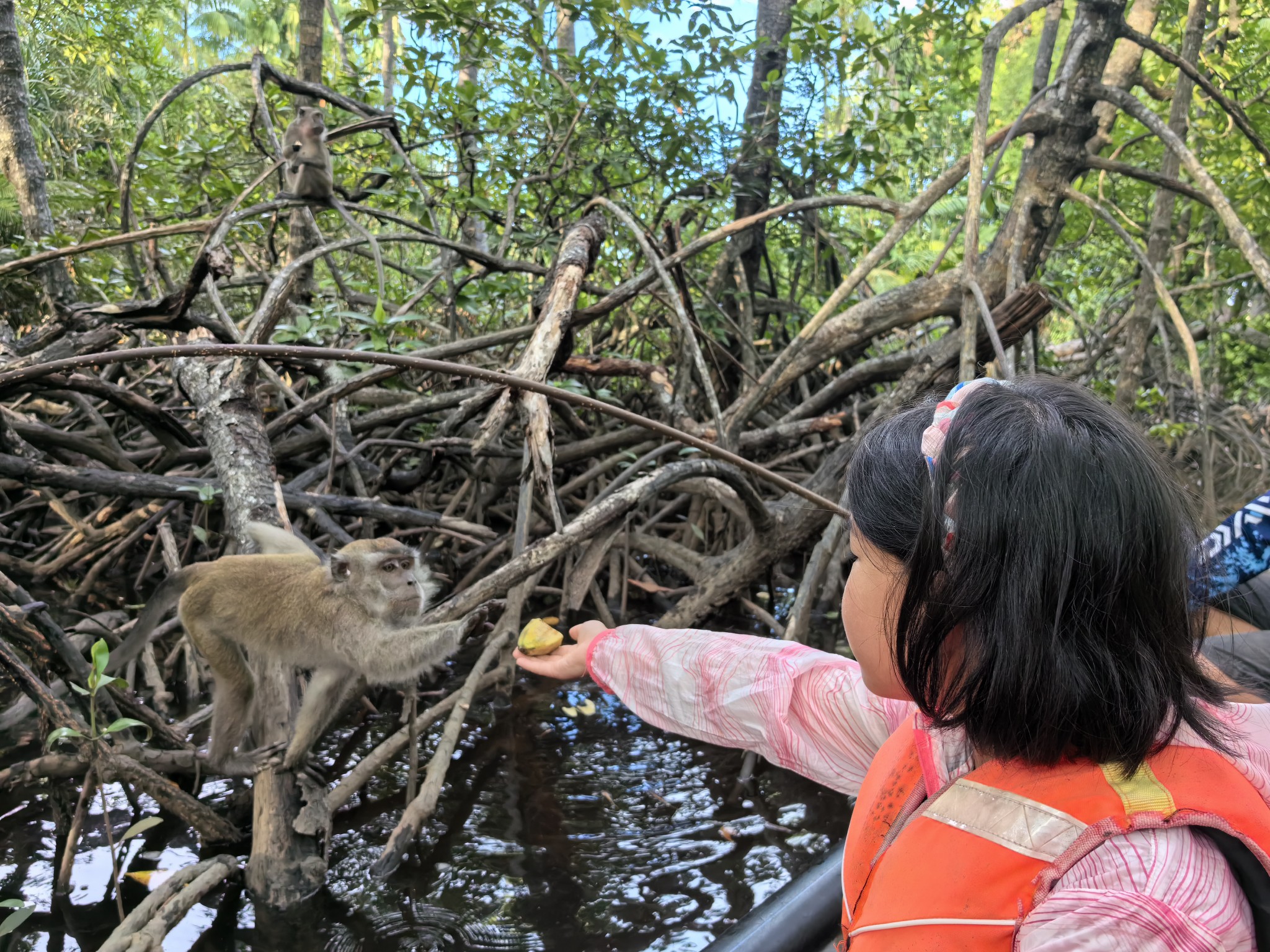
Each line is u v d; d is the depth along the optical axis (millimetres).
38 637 4387
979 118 6086
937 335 13008
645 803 5316
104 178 12188
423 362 3479
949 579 1147
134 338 9422
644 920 4164
